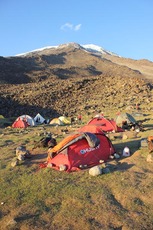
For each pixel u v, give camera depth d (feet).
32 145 56.08
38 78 388.16
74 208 31.58
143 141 48.24
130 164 41.88
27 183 37.96
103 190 34.76
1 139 66.28
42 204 32.81
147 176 38.04
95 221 29.25
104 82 186.60
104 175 38.68
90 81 191.72
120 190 34.63
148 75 548.31
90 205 31.89
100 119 69.82
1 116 134.72
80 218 29.73
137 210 30.73
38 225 29.07
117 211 30.66
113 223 28.78
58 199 33.58
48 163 42.68
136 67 620.90
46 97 166.40
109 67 560.61
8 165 44.75
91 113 127.75
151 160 42.29
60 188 35.88
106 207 31.40
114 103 140.46
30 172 41.52
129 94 152.35
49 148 49.60
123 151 45.78
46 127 92.38
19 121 101.04
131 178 37.37
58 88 180.75
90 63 568.82
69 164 41.16
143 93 151.74
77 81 189.67
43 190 35.73
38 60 500.33
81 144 42.98
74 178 38.45
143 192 33.96
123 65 610.24
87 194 34.09
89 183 36.76
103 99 154.20
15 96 169.78
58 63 542.57
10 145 58.44
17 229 28.73
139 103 128.57
